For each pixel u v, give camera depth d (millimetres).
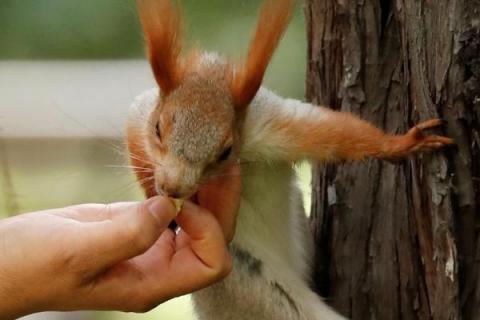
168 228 1463
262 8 1494
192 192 1463
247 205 1544
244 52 1538
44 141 1688
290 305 1543
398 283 1525
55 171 1686
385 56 1525
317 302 1546
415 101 1492
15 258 1425
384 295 1530
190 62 1505
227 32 1674
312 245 1568
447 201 1486
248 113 1517
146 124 1512
